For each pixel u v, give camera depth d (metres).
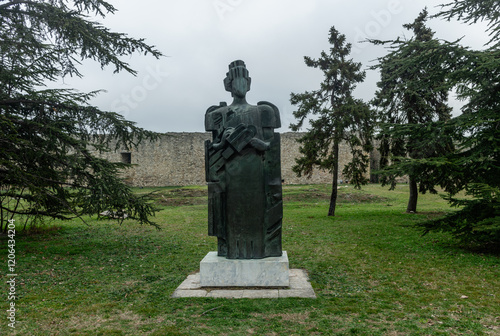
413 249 8.93
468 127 8.36
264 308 4.90
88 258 8.55
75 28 9.12
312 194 24.17
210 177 6.12
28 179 8.88
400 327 4.28
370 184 30.47
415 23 16.48
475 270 6.91
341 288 6.00
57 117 9.87
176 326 4.38
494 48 8.21
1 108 9.17
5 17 9.62
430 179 10.12
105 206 9.41
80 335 4.19
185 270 7.38
